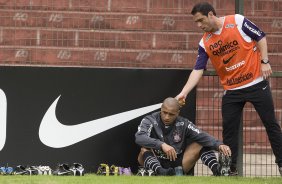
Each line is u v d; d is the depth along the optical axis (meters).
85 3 36.97
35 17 36.81
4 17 36.72
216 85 32.59
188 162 27.47
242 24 26.88
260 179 25.72
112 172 27.88
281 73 29.61
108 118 29.38
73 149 29.20
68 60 36.88
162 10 37.12
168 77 29.52
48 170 27.97
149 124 27.52
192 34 37.06
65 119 29.20
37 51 36.81
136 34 37.09
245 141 32.41
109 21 37.03
